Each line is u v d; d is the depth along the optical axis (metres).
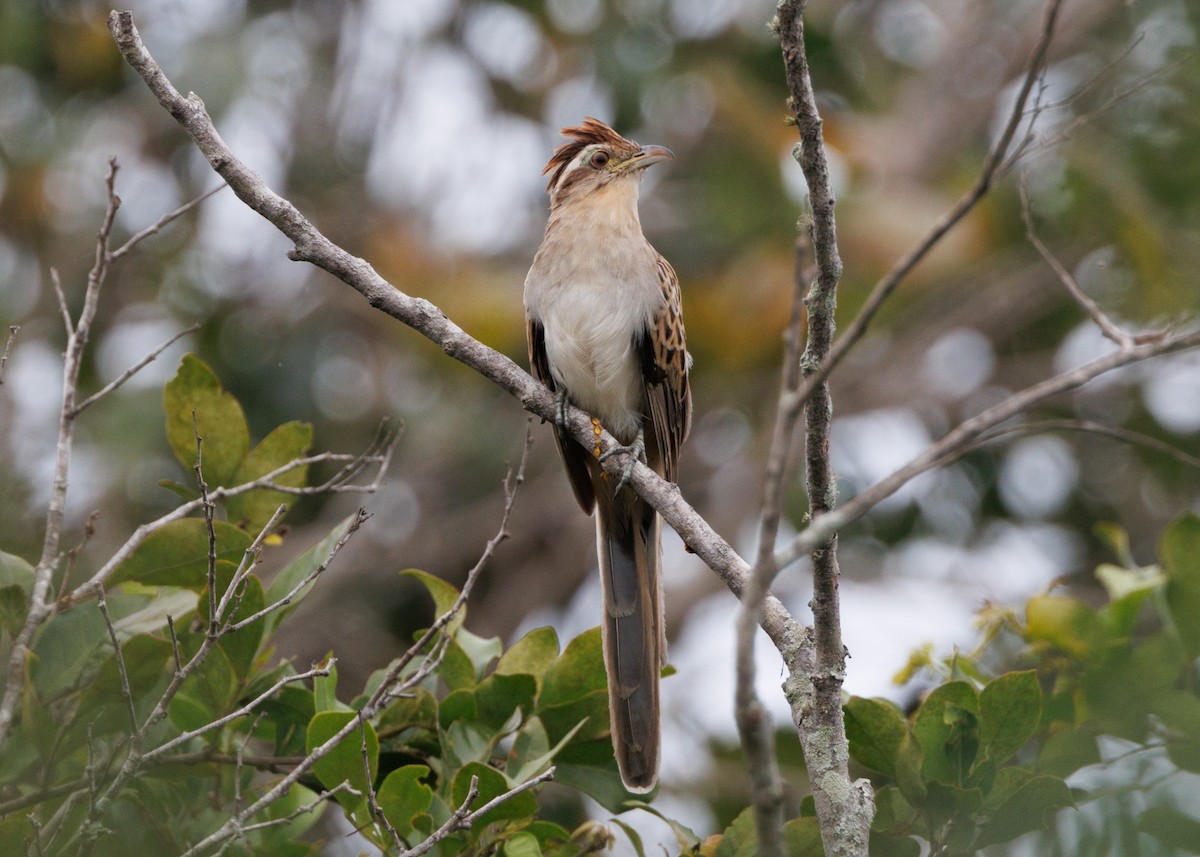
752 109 15.65
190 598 6.86
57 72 14.91
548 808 10.44
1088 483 14.29
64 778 6.68
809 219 5.30
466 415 15.08
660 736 7.25
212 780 6.90
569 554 15.41
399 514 14.82
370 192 15.50
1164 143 13.24
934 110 16.73
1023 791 6.27
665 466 8.97
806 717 5.54
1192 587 7.19
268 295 14.88
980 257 14.87
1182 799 6.68
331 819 10.29
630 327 8.80
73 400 6.52
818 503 5.35
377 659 13.74
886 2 17.78
